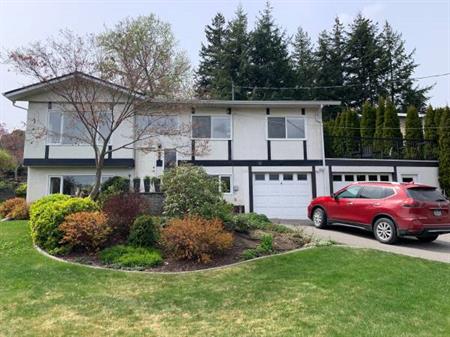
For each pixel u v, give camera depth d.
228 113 15.66
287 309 4.63
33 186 14.66
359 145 17.97
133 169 14.80
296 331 4.00
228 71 32.47
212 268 6.51
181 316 4.44
